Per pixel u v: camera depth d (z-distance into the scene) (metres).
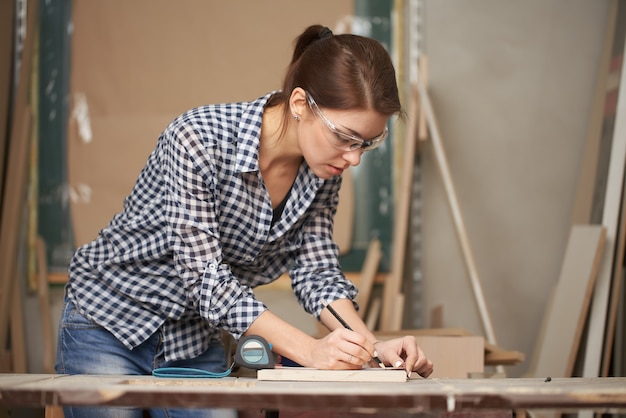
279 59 4.16
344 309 1.98
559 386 1.37
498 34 4.21
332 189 2.09
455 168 4.17
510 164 4.18
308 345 1.73
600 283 3.44
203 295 1.78
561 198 4.15
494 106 4.19
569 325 3.40
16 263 3.92
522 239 4.15
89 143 4.18
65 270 4.15
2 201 4.04
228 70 4.16
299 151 1.89
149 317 1.93
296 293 2.12
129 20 4.20
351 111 1.72
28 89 4.09
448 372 2.73
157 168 1.92
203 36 4.18
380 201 4.17
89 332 1.90
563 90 4.19
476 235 4.15
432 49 4.20
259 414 2.03
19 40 4.27
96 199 4.16
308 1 4.19
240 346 1.69
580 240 3.53
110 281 1.92
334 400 1.22
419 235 4.18
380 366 1.83
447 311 4.14
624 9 3.88
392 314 3.72
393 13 4.21
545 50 4.20
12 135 4.00
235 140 1.85
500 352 2.93
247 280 2.14
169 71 4.18
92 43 4.20
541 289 4.13
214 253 1.82
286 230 1.99
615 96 3.74
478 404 1.22
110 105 4.18
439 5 4.21
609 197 3.48
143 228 1.91
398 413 1.58
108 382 1.43
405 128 4.17
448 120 4.18
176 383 1.45
